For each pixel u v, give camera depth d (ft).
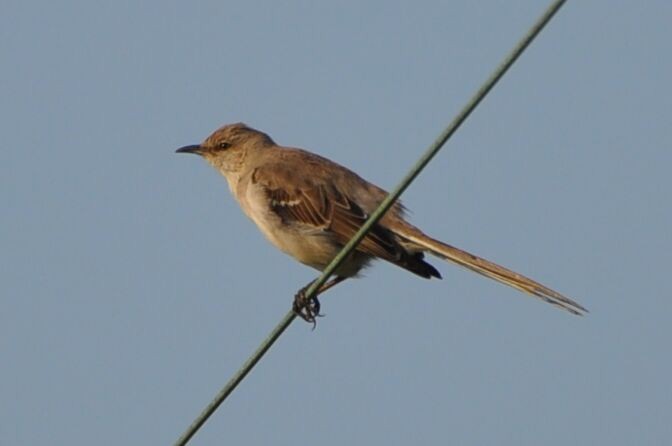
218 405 34.06
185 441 34.04
